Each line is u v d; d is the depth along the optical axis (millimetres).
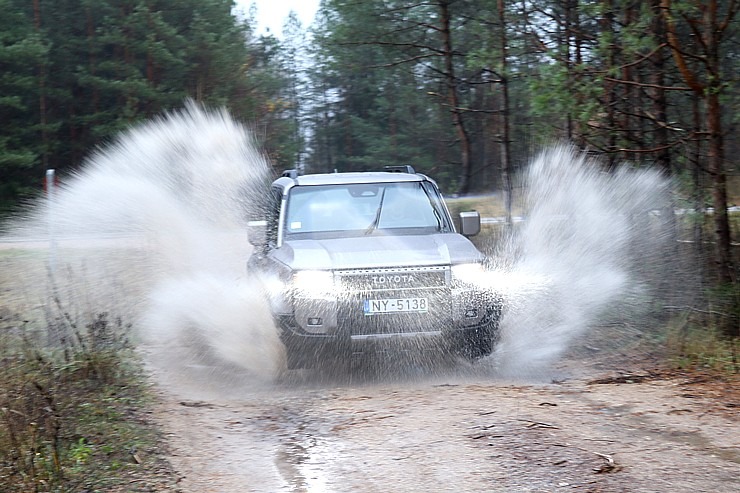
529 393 9492
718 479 6520
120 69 52531
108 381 9789
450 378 10625
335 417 8695
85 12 52969
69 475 6707
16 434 7285
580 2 15578
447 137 58906
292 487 6660
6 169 49906
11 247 26797
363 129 71062
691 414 8383
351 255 10633
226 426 8469
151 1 53719
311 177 13016
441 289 10477
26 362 9688
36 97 52094
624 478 6582
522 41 18453
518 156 20734
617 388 9648
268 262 11383
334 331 10320
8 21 51094
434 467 6988
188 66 54562
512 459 7098
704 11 12664
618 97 14789
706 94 12531
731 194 16594
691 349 11203
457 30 22750
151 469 7035
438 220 12164
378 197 12352
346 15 22656
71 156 53156
